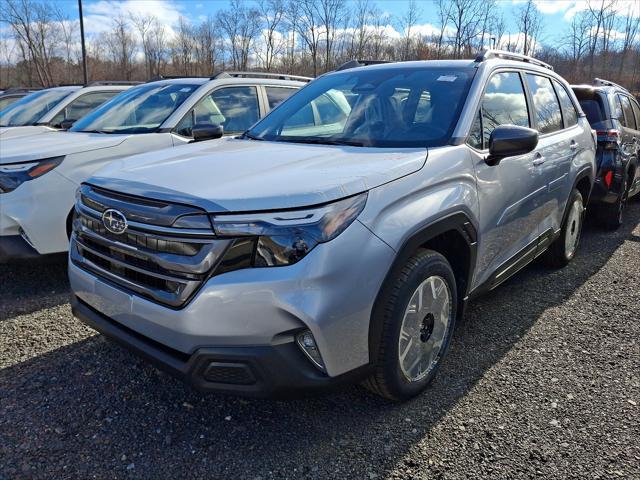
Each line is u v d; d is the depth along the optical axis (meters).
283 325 2.15
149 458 2.42
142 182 2.48
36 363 3.22
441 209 2.66
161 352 2.38
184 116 5.36
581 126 4.89
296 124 3.63
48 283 4.57
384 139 3.13
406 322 2.59
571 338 3.59
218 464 2.38
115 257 2.50
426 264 2.61
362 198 2.32
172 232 2.22
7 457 2.40
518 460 2.39
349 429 2.62
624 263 5.22
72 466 2.36
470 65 3.53
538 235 4.07
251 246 2.14
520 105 3.83
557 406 2.79
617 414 2.72
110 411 2.76
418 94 3.37
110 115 5.68
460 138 3.02
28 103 9.27
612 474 2.30
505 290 4.49
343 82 3.84
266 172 2.47
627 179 6.67
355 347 2.33
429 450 2.46
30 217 4.11
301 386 2.23
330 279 2.17
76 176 4.35
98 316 2.71
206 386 2.25
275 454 2.44
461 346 3.48
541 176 3.86
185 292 2.20
